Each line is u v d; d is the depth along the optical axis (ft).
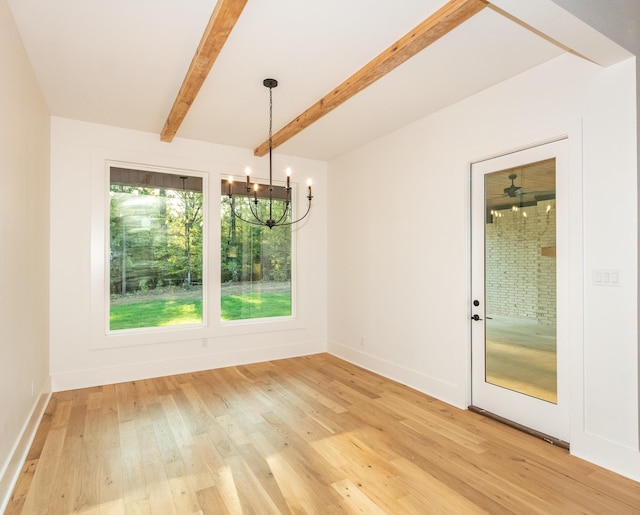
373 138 14.02
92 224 12.45
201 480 7.11
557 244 8.65
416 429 9.30
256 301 15.93
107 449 8.25
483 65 8.79
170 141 13.53
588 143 7.88
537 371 9.07
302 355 16.57
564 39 6.55
